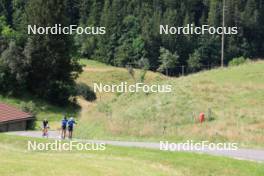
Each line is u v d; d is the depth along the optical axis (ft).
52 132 340.39
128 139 265.54
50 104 552.00
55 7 567.59
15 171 168.45
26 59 551.18
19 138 246.47
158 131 276.00
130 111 312.09
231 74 344.49
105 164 183.11
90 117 327.47
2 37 574.97
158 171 175.52
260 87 313.32
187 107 297.74
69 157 198.49
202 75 352.08
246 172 178.29
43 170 171.53
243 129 261.85
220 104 297.53
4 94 543.80
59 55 559.38
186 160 189.06
